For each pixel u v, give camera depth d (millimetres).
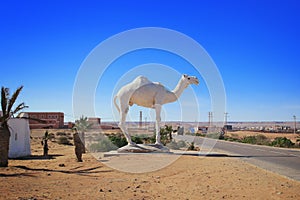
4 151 15570
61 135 53469
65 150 29141
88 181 11305
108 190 9625
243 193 9266
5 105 15719
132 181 11328
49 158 20969
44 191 9438
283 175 13289
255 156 23219
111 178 12023
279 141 40688
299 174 13719
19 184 10602
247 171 14031
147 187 10211
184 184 10766
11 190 9523
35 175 12734
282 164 17703
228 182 11141
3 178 11875
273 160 20047
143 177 12305
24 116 23438
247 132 105938
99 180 11531
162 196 8859
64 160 18500
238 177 12273
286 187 10258
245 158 21250
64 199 8367
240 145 41438
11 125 21766
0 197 8492
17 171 13922
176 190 9719
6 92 15828
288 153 26938
